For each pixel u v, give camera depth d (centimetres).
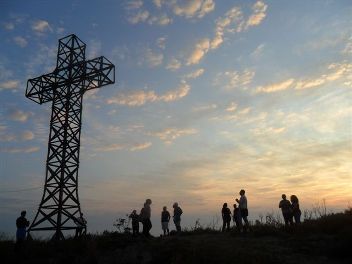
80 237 2006
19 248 1673
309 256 1384
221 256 1360
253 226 2092
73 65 2705
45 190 2505
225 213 2147
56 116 2686
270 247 1527
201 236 1966
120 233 2078
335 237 1563
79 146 2656
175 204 2219
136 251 1630
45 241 2122
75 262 1569
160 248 1588
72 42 2889
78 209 2506
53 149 2600
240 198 1953
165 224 2139
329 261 1313
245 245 1573
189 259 1352
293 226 1838
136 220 2081
